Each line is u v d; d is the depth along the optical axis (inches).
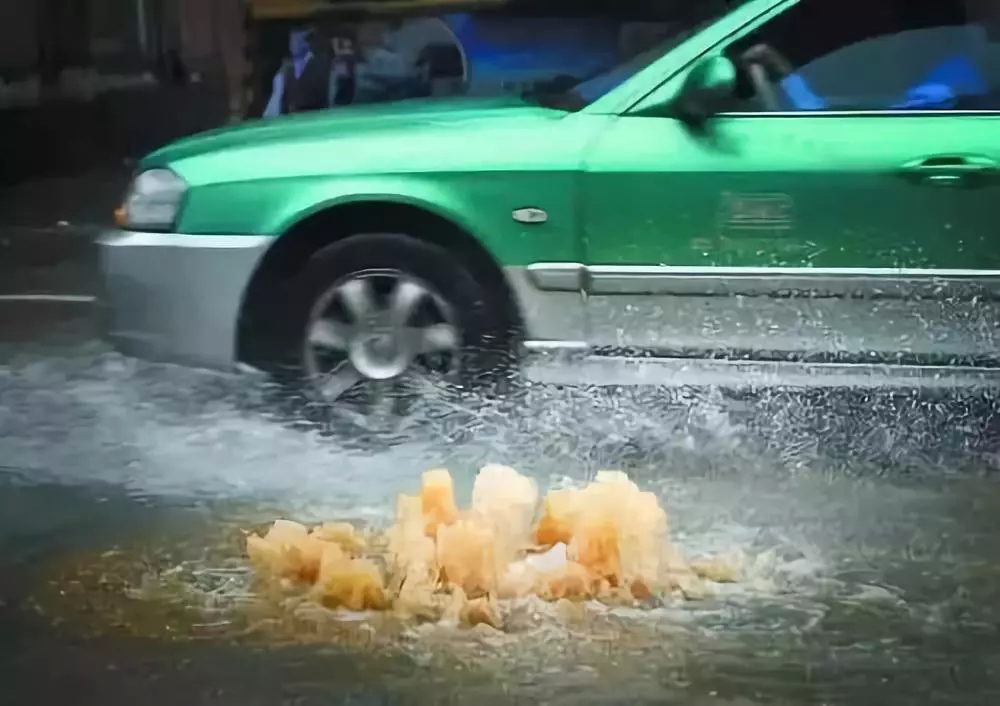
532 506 204.8
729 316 260.5
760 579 209.6
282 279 271.0
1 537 229.9
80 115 594.9
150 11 598.2
